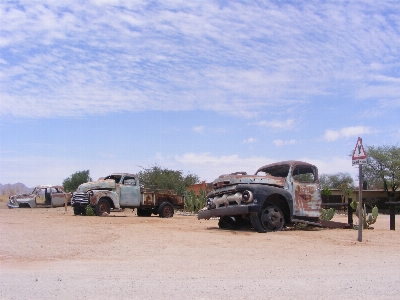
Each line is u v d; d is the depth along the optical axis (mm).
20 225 15656
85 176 58125
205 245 11141
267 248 10742
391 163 49094
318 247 10992
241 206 13547
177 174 41906
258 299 6012
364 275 7672
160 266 8469
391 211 16422
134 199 22719
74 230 13969
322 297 6148
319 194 15203
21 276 7449
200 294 6250
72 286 6695
